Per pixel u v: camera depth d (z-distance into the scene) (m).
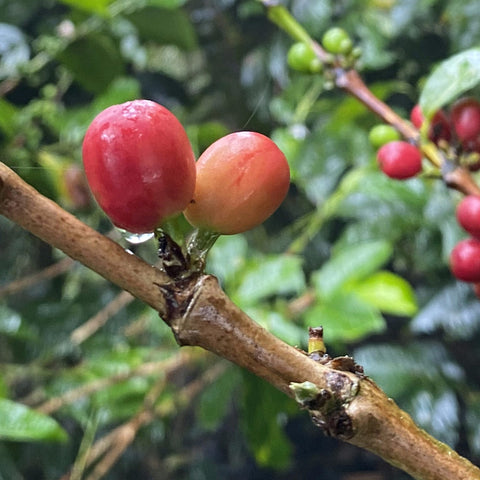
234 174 0.09
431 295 0.36
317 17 0.38
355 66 0.20
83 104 0.46
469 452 0.43
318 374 0.08
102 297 0.39
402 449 0.08
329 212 0.34
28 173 0.20
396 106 0.43
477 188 0.18
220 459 0.50
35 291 0.43
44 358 0.35
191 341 0.08
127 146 0.08
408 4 0.38
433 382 0.34
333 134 0.36
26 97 0.43
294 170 0.36
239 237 0.32
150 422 0.36
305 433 0.54
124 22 0.39
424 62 0.42
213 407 0.34
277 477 0.52
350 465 0.54
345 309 0.28
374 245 0.29
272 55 0.42
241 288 0.28
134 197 0.09
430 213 0.32
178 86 0.49
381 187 0.33
